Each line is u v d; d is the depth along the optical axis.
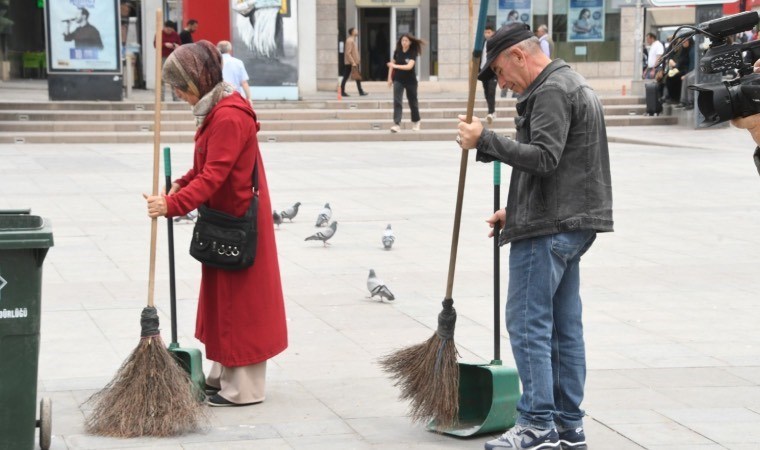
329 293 10.90
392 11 42.97
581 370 6.45
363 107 32.41
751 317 9.88
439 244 13.77
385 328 9.44
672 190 18.81
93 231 14.34
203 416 6.86
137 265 12.10
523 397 6.25
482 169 22.23
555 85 5.99
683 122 32.25
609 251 13.23
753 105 4.85
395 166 22.75
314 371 8.13
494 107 31.16
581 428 6.47
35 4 44.31
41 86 39.72
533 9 43.44
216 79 7.16
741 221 15.48
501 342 8.90
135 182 19.48
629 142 28.16
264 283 7.33
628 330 9.39
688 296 10.77
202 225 7.17
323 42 42.38
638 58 36.91
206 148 7.16
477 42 6.10
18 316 5.77
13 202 16.88
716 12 27.92
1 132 28.33
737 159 23.84
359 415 7.12
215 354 7.37
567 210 6.07
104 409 6.78
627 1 42.62
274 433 6.75
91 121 29.34
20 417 5.84
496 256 6.90
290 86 32.22
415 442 6.59
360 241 14.02
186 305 10.20
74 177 20.19
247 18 31.72
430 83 42.38
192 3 35.25
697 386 7.74
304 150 26.61
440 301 10.50
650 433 6.72
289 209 15.23
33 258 5.76
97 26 30.28
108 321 9.55
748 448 6.44
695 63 29.12
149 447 6.47
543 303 6.16
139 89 38.16
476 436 6.69
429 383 6.70
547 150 5.89
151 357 6.80
